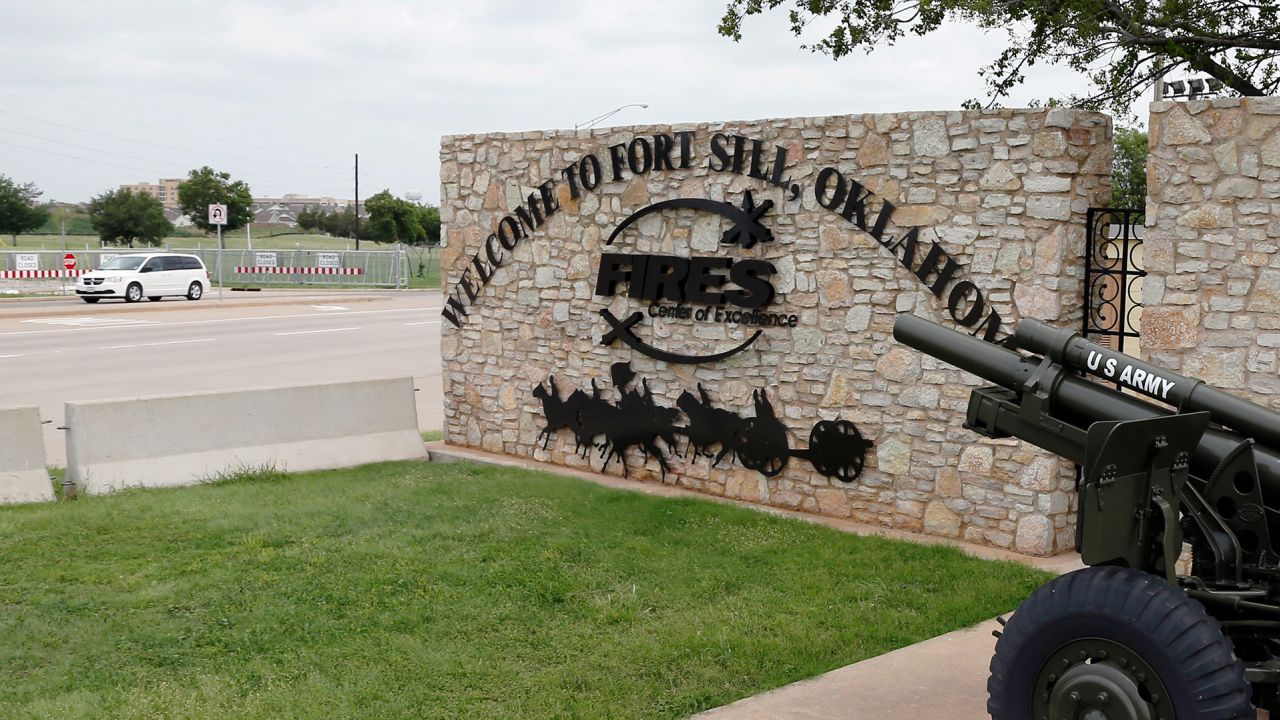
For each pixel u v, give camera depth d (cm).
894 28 1420
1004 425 511
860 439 922
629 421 1084
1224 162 740
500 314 1207
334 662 590
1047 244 814
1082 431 479
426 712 530
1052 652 424
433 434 1382
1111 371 480
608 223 1091
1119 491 422
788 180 950
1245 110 730
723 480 1020
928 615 673
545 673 578
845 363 931
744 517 910
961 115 848
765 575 753
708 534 859
